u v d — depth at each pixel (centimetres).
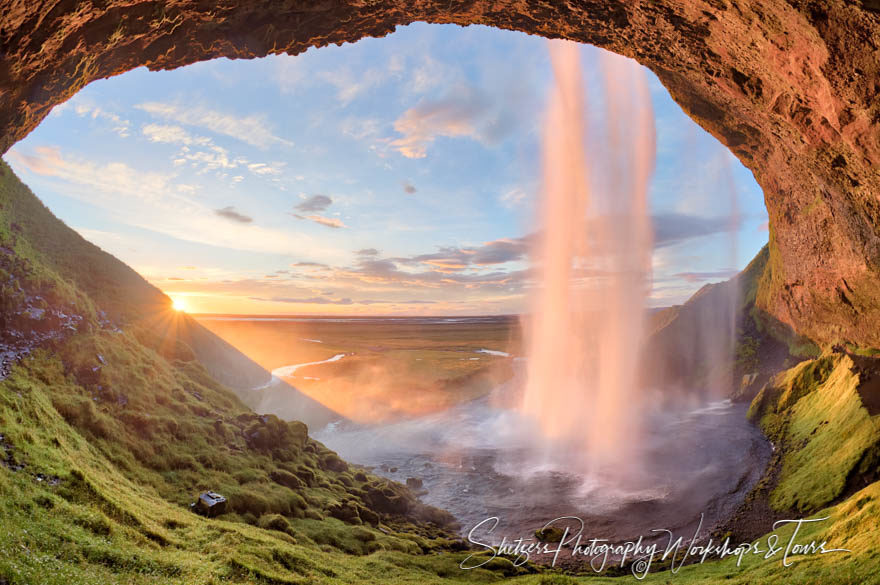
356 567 2770
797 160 4428
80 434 3139
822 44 1695
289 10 2131
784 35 1842
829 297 5934
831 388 5656
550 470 6000
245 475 3806
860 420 4428
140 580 1695
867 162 2102
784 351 8462
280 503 3566
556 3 2341
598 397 9769
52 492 2056
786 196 5938
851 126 1930
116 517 2177
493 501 5094
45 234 5488
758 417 6775
